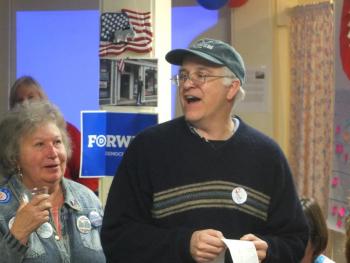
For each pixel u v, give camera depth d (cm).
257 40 525
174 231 208
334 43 425
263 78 526
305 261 275
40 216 219
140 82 372
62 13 541
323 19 475
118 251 215
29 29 546
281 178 224
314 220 272
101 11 379
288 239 221
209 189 213
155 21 374
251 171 218
